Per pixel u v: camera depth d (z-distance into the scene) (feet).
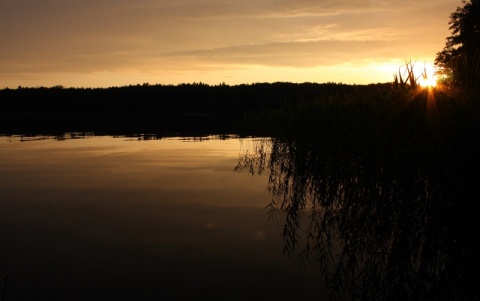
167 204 23.25
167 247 16.74
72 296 12.74
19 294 12.82
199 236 17.98
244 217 20.67
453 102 13.97
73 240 17.53
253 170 33.71
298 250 16.29
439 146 13.28
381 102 17.76
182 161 38.68
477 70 15.53
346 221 17.49
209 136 65.21
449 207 12.70
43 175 32.09
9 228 19.16
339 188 20.89
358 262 14.87
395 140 14.83
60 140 59.57
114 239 17.66
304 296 12.80
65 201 24.03
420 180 14.25
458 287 11.61
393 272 12.41
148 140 59.11
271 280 13.87
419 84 16.67
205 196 25.02
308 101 30.99
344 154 19.90
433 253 12.89
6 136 66.59
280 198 24.35
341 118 21.35
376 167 16.52
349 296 12.82
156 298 12.67
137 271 14.53
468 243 11.83
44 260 15.43
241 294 12.91
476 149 12.45
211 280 13.84
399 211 14.58
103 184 28.63
